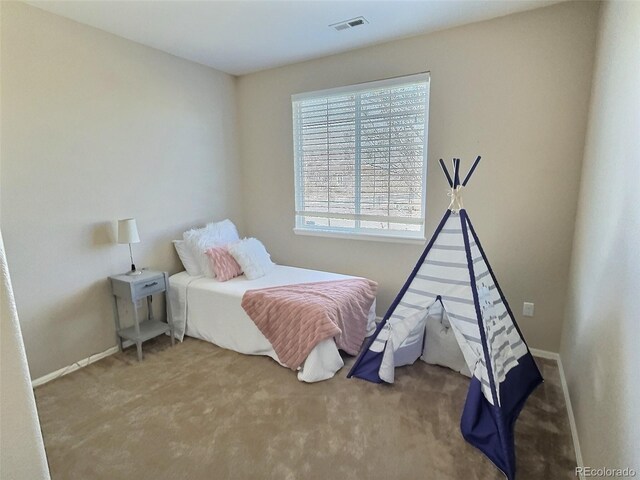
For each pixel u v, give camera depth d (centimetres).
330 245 359
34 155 232
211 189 367
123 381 245
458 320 203
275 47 302
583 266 208
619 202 145
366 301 294
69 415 209
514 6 237
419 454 177
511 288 278
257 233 405
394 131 309
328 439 188
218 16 243
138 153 296
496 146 268
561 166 250
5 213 223
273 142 373
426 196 301
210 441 188
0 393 52
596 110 209
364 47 305
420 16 248
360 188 334
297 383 240
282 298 265
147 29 263
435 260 215
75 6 226
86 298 268
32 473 56
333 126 338
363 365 246
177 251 330
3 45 214
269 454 179
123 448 183
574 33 234
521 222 268
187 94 333
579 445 175
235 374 252
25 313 236
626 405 118
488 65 261
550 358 270
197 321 306
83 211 262
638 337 112
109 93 271
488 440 178
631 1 147
